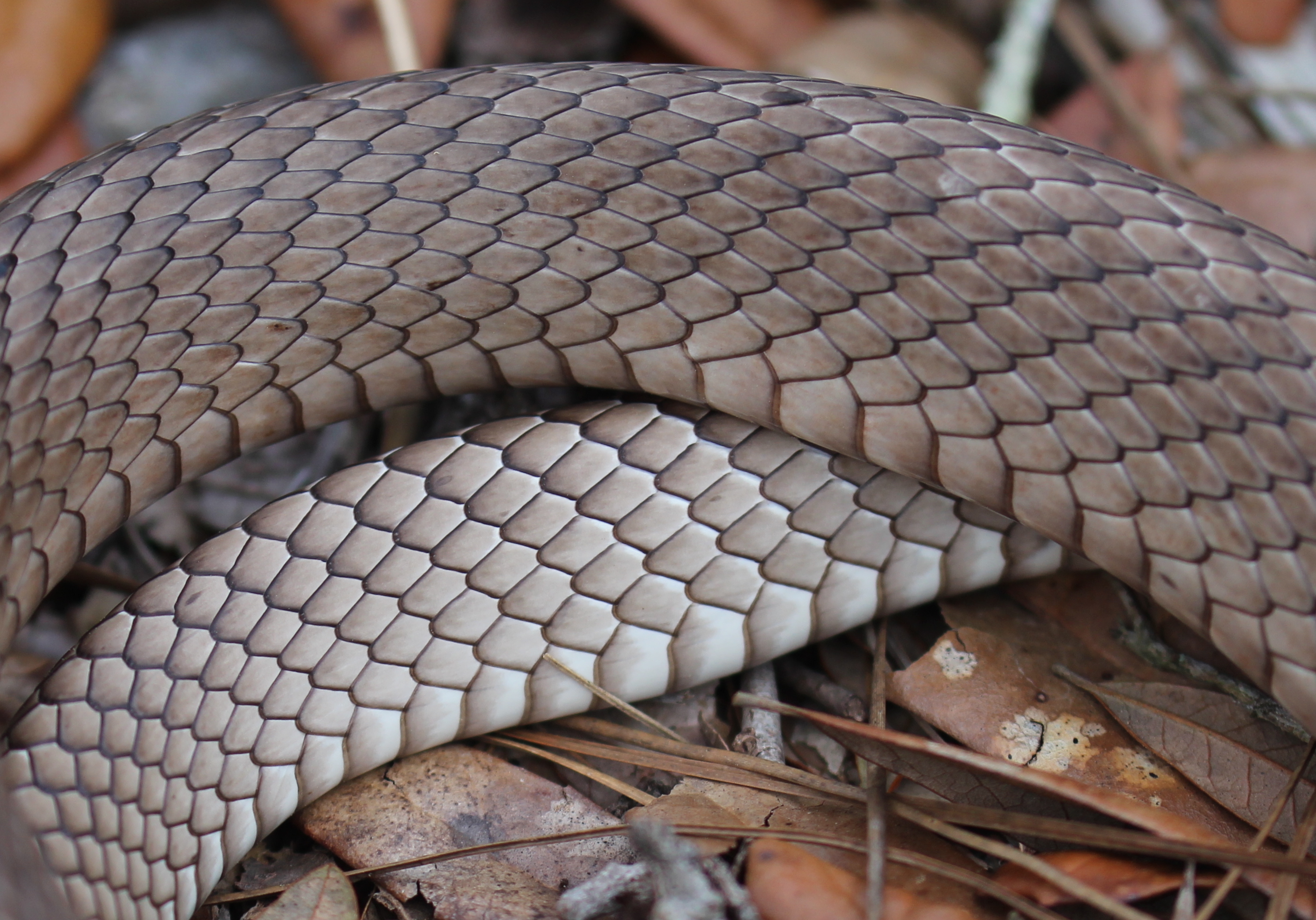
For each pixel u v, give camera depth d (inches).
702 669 16.2
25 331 15.7
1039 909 15.1
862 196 15.9
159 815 15.5
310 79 18.8
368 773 16.0
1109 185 15.8
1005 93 18.5
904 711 16.2
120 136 18.5
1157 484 15.7
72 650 15.7
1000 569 16.3
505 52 18.8
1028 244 15.8
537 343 16.3
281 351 16.2
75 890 15.2
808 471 16.2
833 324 16.0
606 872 15.3
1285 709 15.8
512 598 16.1
